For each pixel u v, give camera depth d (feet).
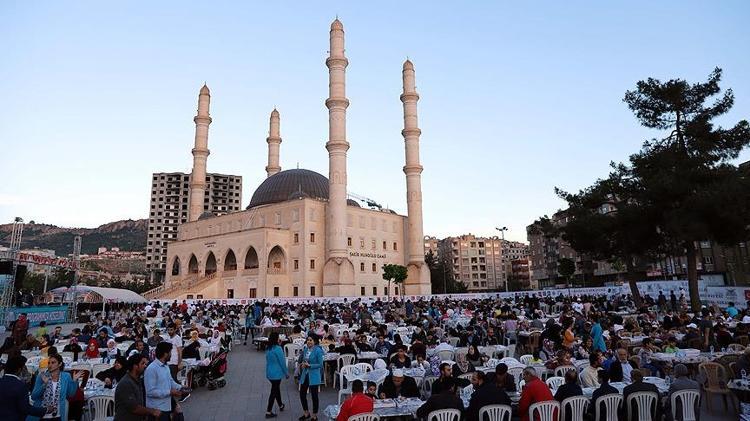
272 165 358.23
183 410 50.67
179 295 260.42
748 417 34.99
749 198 99.66
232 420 46.68
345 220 262.88
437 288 401.49
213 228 316.81
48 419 34.47
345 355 59.57
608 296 168.86
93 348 62.23
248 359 87.25
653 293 162.30
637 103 125.70
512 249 643.04
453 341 78.02
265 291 257.75
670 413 38.86
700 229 102.12
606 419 35.83
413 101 309.22
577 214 136.56
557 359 51.55
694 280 114.11
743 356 47.11
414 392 40.50
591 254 139.95
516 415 39.70
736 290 128.57
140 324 85.46
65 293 168.45
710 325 68.39
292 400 54.90
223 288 278.67
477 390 35.06
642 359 56.18
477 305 143.95
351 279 256.11
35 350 64.39
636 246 123.13
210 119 341.00
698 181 110.42
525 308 126.21
